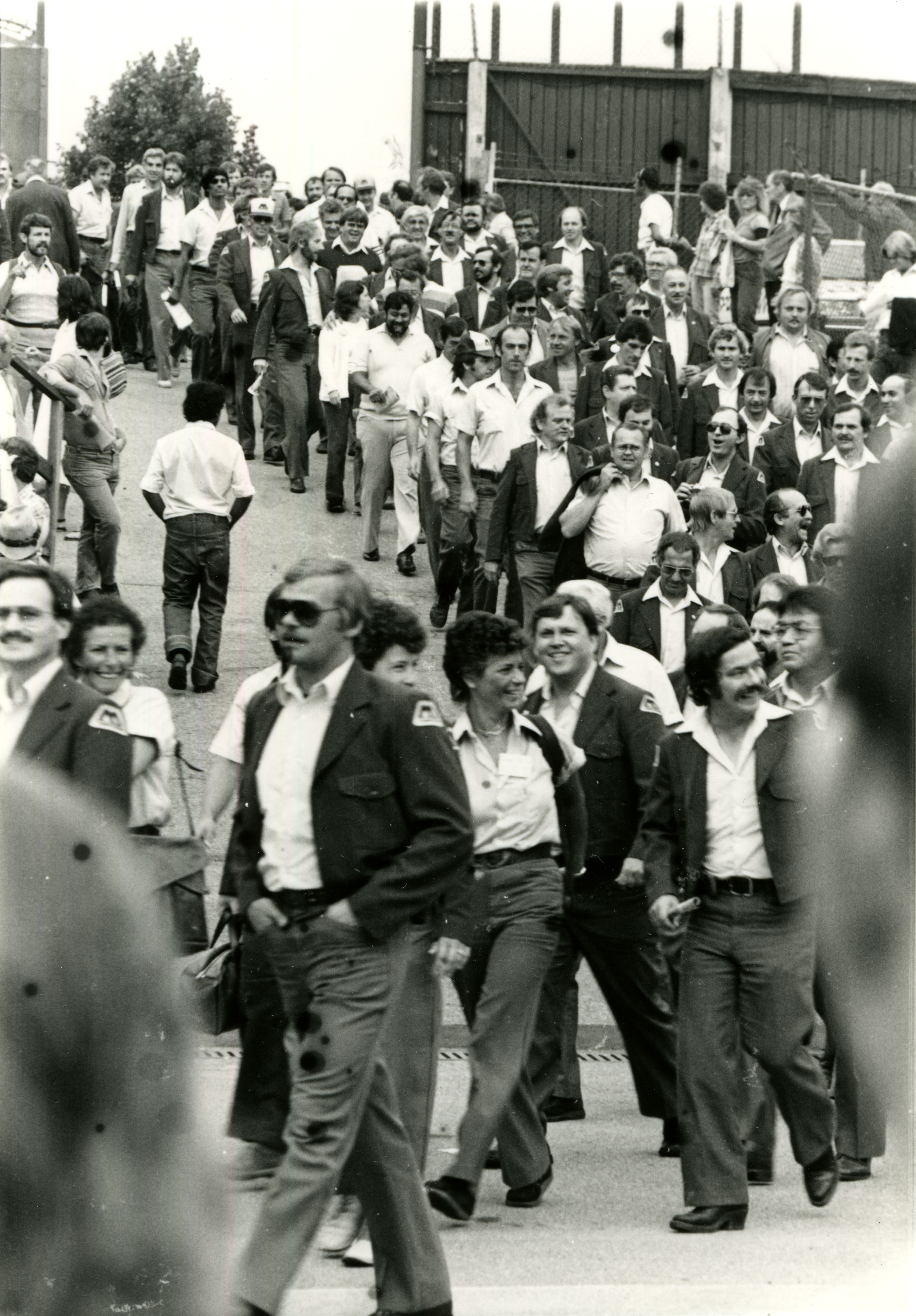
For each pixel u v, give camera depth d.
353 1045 5.19
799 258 19.45
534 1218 7.05
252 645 15.24
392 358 16.80
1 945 5.06
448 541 14.91
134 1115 5.03
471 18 24.98
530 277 19.44
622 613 10.80
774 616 9.38
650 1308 5.55
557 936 6.96
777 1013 6.84
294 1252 5.07
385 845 5.30
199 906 6.34
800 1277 6.09
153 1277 4.94
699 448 15.69
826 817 2.41
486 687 6.88
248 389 20.69
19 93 21.38
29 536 10.55
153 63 21.44
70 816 5.35
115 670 6.50
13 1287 4.88
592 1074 9.95
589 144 25.95
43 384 13.69
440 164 25.36
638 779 7.60
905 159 24.42
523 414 14.65
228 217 22.38
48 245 17.59
